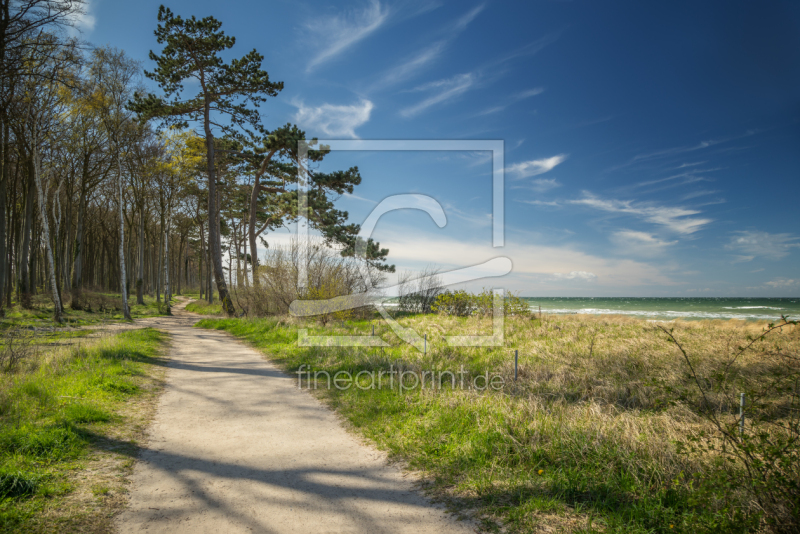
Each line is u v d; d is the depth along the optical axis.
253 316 21.16
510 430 4.86
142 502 3.61
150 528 3.21
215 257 24.12
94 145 27.14
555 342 11.52
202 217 40.28
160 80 20.98
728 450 3.91
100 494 3.65
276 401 7.00
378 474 4.31
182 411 6.36
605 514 3.34
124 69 22.58
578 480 3.82
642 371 7.91
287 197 24.56
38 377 6.95
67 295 27.34
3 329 15.31
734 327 15.06
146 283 51.91
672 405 5.40
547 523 3.26
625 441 4.30
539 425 4.87
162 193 32.59
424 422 5.54
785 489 3.06
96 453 4.52
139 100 21.58
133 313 28.20
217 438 5.28
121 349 10.30
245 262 31.55
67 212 31.69
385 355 9.70
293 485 4.03
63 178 28.16
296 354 11.05
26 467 3.86
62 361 8.35
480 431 4.95
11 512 3.17
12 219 26.88
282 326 16.30
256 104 22.95
